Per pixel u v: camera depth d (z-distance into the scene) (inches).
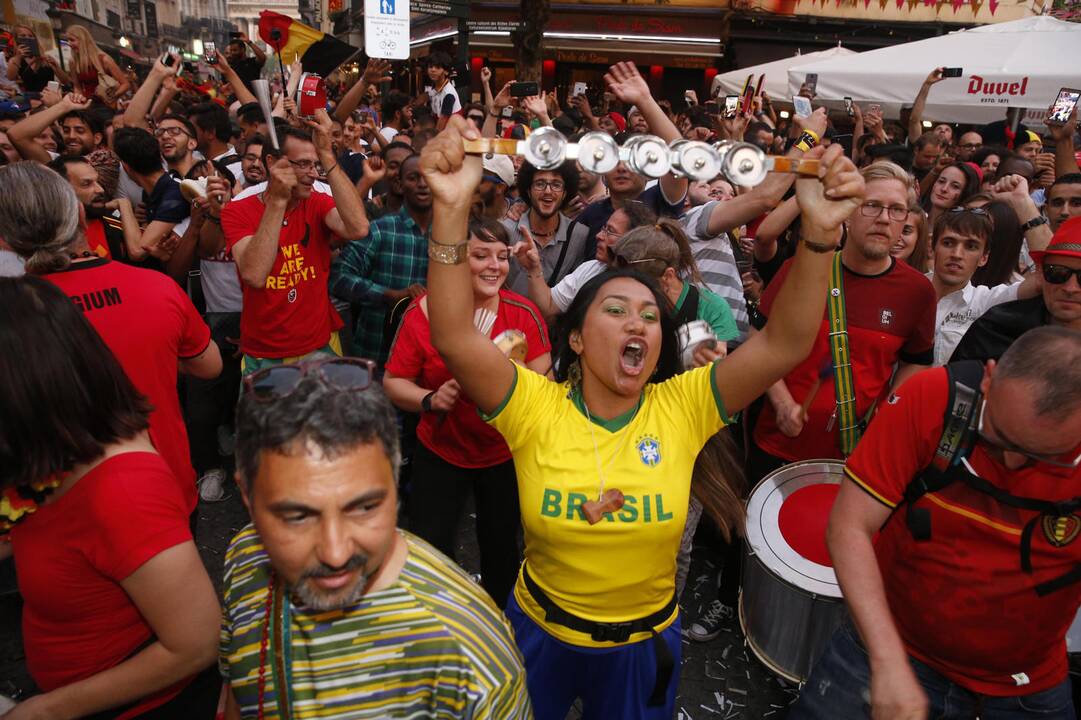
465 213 63.2
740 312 138.2
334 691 45.3
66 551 54.2
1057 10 672.4
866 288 113.1
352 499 41.1
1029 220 145.6
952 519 67.4
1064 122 208.1
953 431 64.9
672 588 78.0
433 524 112.7
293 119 277.3
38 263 80.2
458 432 109.2
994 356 103.0
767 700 113.3
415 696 45.5
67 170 144.5
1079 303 93.4
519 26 370.6
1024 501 64.2
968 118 328.5
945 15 694.5
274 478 40.9
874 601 66.0
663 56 807.1
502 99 209.3
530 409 73.1
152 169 176.6
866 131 340.5
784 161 56.5
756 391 71.5
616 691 76.5
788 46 716.0
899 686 61.3
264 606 46.5
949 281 132.6
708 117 315.9
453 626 45.1
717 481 90.6
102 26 1363.2
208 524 151.5
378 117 457.1
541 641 76.2
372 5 232.1
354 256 159.6
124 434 55.4
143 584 53.2
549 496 71.6
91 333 55.0
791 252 165.6
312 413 40.3
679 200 157.4
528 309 113.9
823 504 104.7
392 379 112.9
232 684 48.0
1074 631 87.2
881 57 334.6
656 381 83.4
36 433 51.1
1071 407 56.9
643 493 70.6
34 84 419.5
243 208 145.8
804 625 94.9
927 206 252.8
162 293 87.5
